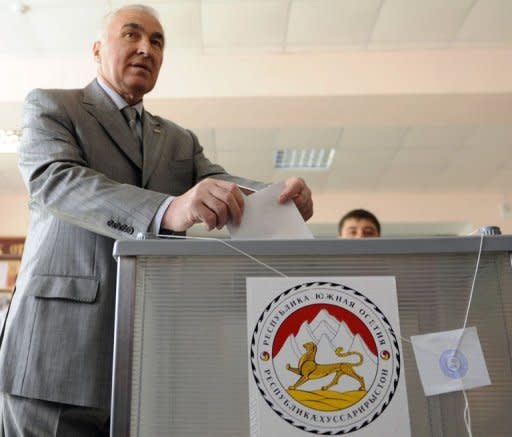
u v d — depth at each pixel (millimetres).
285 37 3379
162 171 1068
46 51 3457
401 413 525
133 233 708
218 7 3059
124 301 562
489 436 521
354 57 3580
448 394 535
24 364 781
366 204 5957
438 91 3496
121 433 522
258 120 3818
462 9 3137
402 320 557
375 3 3064
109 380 792
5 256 5520
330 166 5160
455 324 554
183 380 542
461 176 5477
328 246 576
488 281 566
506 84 3502
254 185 1051
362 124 3908
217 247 578
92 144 971
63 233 887
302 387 534
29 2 2988
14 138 4230
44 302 822
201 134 4383
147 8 1291
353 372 537
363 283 567
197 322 560
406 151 4832
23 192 5668
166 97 3469
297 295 562
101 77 1186
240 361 545
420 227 6137
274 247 577
